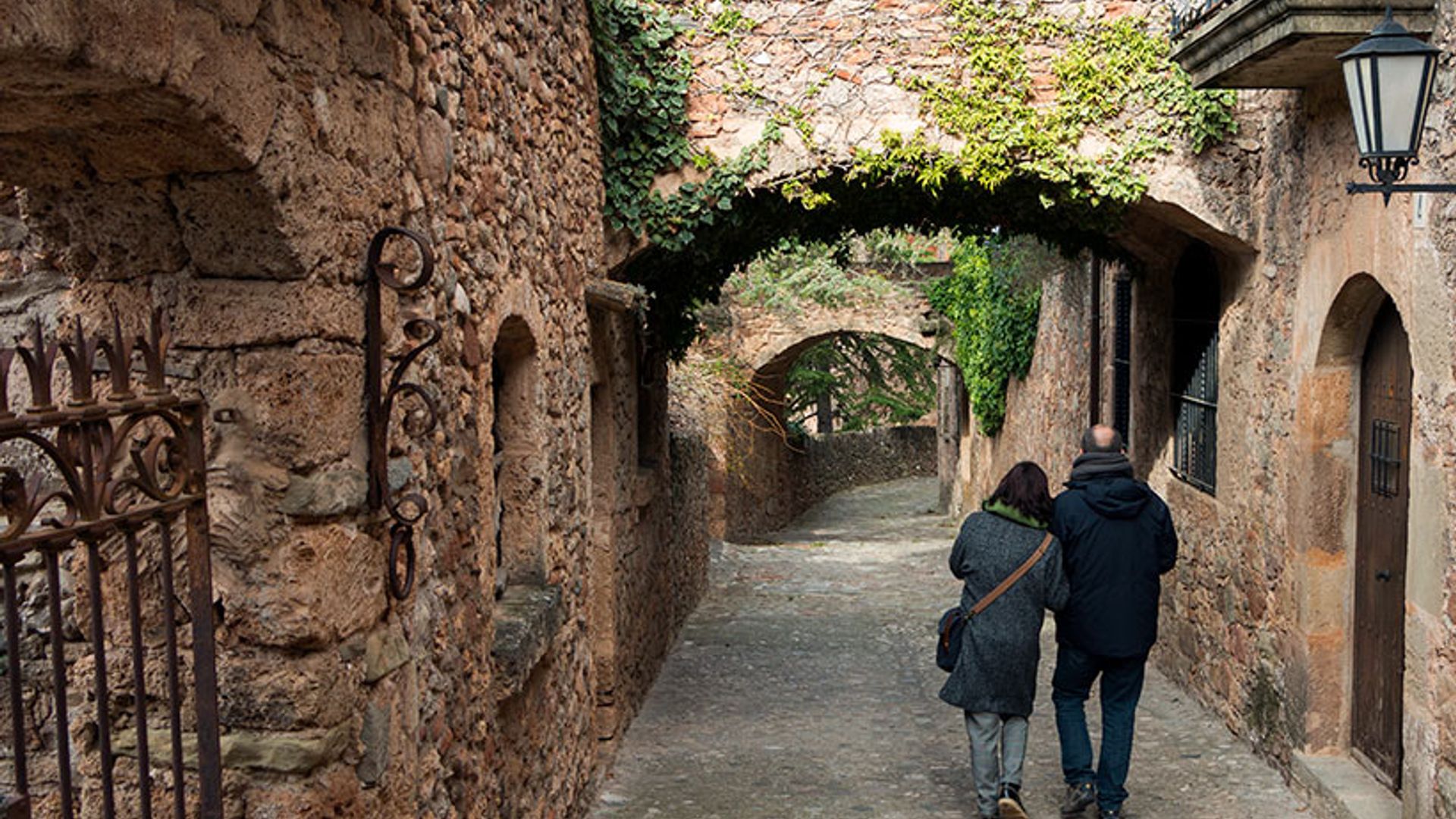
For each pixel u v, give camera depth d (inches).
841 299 679.1
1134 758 270.4
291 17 110.7
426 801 138.9
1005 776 228.2
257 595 115.2
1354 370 239.1
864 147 279.9
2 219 136.2
